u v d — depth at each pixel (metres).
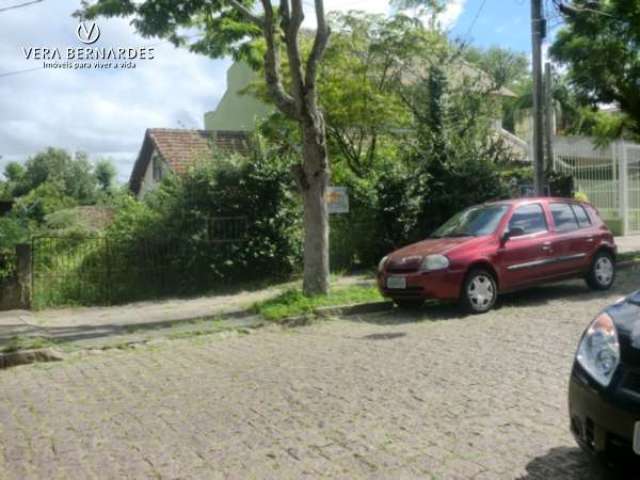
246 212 14.73
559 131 35.19
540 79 14.53
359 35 19.89
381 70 20.64
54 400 6.57
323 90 19.47
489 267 10.20
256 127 18.47
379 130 20.38
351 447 4.77
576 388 3.87
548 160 19.12
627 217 21.91
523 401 5.62
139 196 30.33
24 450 5.06
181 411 5.88
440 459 4.46
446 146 17.02
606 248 11.78
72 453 4.95
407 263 10.23
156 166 26.83
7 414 6.12
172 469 4.54
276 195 14.91
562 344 7.62
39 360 8.62
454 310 10.49
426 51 20.19
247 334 9.80
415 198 16.52
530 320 9.27
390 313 10.80
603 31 16.64
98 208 18.64
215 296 13.69
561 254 11.05
